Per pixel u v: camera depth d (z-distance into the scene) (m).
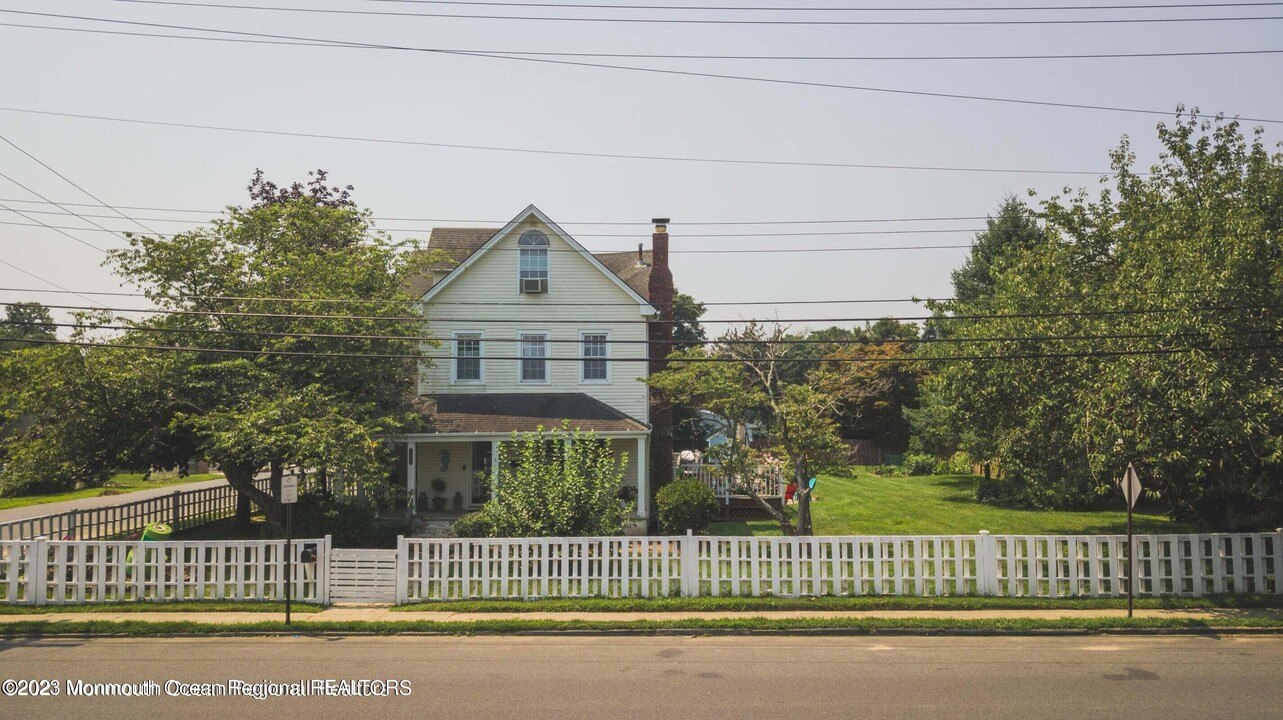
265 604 17.80
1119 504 32.72
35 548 17.83
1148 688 11.98
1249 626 15.87
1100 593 18.05
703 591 18.33
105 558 17.88
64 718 10.62
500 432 27.91
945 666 13.36
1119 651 14.39
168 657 14.09
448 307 31.41
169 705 11.21
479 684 12.28
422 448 30.38
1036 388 23.06
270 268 24.91
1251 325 17.89
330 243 28.47
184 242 24.28
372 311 25.27
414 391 31.05
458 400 30.39
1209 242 18.52
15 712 10.88
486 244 31.34
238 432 21.52
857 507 31.80
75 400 22.42
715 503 27.62
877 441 59.66
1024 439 26.38
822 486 40.00
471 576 19.02
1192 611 16.95
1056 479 28.80
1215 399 16.72
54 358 21.78
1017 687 12.05
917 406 58.44
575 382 31.50
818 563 18.14
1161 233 20.42
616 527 21.05
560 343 31.58
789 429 24.31
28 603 17.72
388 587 17.98
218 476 60.97
